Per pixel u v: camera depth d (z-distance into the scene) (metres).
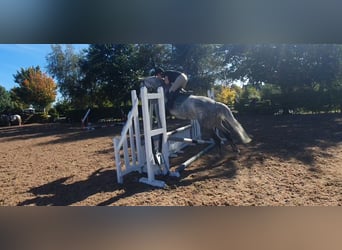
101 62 14.94
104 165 3.90
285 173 3.08
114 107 14.54
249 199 2.37
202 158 3.95
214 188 2.69
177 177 3.07
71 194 2.70
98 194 2.66
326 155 3.86
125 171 3.10
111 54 15.06
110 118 14.53
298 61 11.76
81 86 17.03
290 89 12.37
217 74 14.55
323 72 11.67
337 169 3.16
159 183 2.79
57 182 3.16
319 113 11.27
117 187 2.85
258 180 2.87
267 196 2.42
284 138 5.41
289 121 8.55
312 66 11.78
